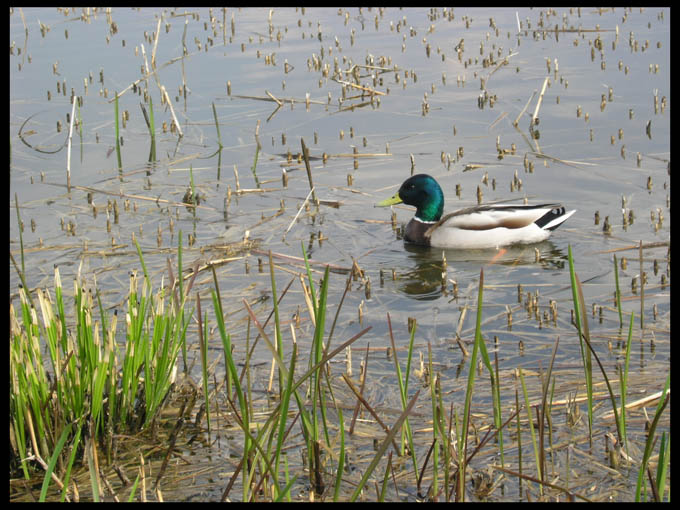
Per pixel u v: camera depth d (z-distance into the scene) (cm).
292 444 860
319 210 1642
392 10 3447
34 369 859
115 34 3059
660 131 1989
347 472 811
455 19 3272
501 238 1467
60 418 841
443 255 1402
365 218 1606
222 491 785
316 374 770
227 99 2375
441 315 1198
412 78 2516
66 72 2620
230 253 1431
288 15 3391
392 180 1784
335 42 2948
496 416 817
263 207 1659
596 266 1358
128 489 792
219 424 898
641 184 1695
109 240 1494
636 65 2538
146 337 886
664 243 1420
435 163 1867
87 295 908
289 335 1130
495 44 2867
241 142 2047
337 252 1455
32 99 2380
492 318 1177
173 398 951
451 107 2247
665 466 700
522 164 1839
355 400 947
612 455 807
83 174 1859
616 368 1012
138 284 1302
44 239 1501
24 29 3127
